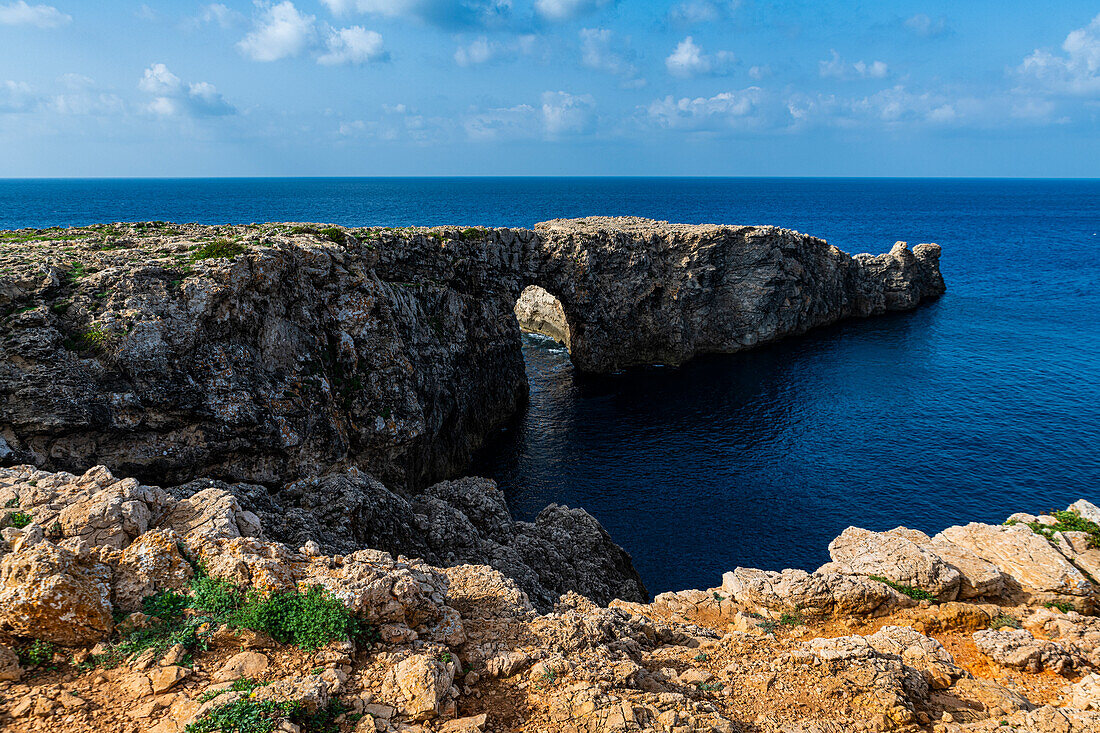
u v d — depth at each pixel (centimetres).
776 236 8925
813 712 1504
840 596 2153
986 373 7469
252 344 3384
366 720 1232
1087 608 2172
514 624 1727
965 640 2048
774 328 9031
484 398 6103
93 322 2953
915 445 5588
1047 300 11444
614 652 1681
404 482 4162
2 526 1594
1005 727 1488
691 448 5716
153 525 1730
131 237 4331
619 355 8169
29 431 2725
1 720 1162
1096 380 7081
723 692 1562
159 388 2962
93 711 1199
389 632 1491
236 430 3142
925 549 2456
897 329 9825
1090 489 4744
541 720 1355
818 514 4578
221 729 1149
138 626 1397
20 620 1295
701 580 3922
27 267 3106
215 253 3459
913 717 1505
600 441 5922
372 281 4300
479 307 6238
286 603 1477
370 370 3978
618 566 3622
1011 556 2361
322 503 2608
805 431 5997
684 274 8431
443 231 6031
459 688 1427
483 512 3450
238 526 1819
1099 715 1505
